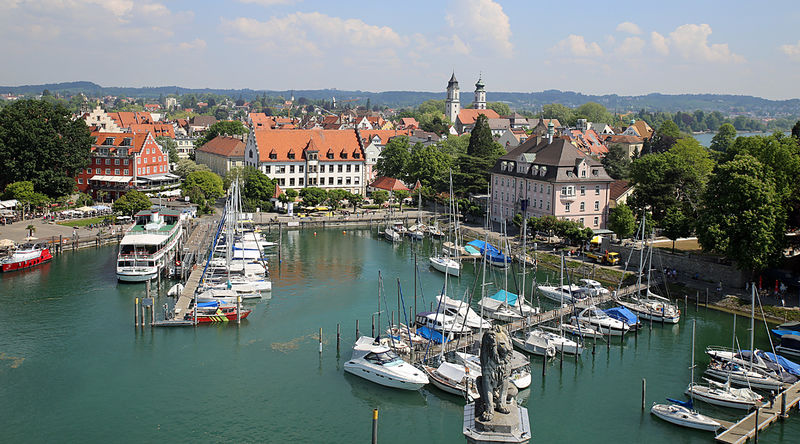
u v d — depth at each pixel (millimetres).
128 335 90625
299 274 126312
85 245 145875
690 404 70312
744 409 70625
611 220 137000
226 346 87375
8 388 73938
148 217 137500
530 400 73812
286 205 193250
